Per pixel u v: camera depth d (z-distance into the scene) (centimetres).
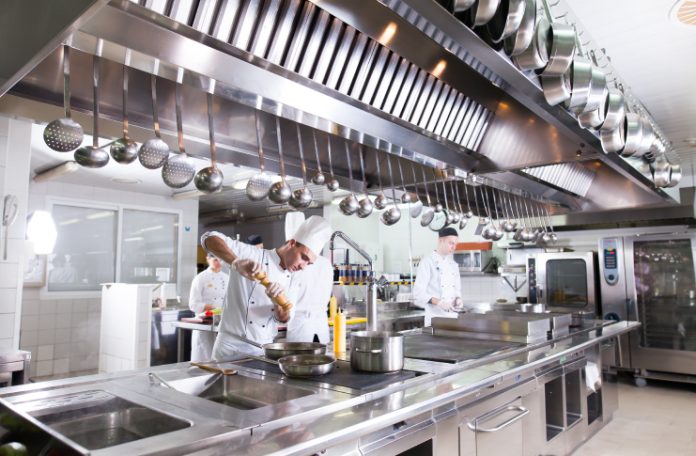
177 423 126
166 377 175
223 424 120
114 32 130
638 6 261
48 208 641
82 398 147
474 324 306
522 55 178
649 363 540
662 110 409
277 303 212
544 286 633
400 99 246
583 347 295
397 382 170
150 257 743
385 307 548
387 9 148
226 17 166
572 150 278
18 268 340
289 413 131
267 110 192
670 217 538
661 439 360
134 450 101
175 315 559
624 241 569
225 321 251
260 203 833
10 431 117
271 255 254
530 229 493
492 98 256
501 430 211
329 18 197
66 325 648
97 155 156
